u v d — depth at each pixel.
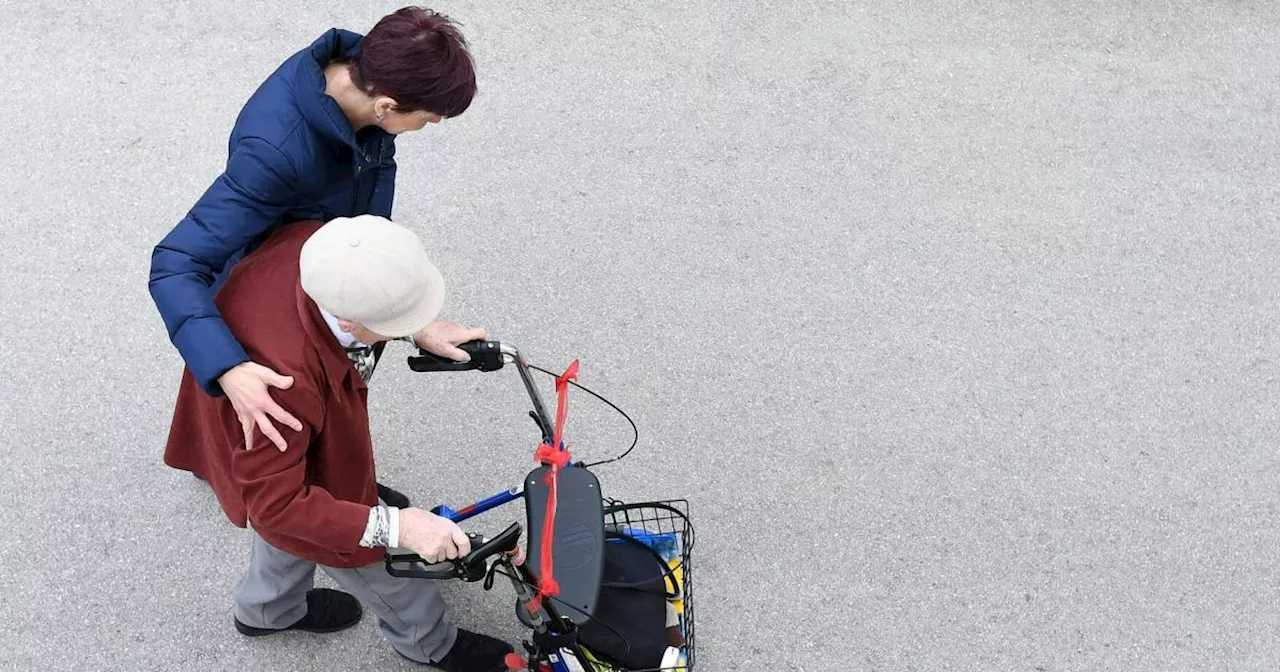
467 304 4.52
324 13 5.39
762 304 4.61
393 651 3.70
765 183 5.00
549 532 2.59
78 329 4.34
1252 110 5.40
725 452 4.20
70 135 4.89
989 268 4.78
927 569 3.96
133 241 4.60
